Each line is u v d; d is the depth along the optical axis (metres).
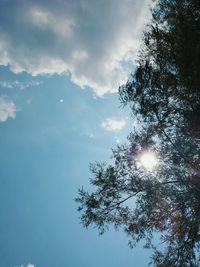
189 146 11.59
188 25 11.05
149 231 12.79
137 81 11.95
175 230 12.63
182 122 11.69
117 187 12.55
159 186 12.16
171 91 11.68
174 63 11.43
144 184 12.28
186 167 11.81
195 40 10.88
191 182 11.71
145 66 11.90
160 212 12.44
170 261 12.56
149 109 11.87
